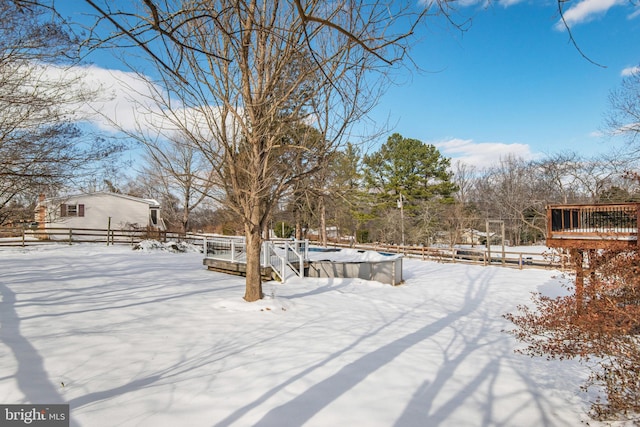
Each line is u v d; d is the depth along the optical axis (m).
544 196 31.72
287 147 7.19
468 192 45.06
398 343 5.75
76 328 5.59
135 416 3.21
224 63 6.74
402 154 32.09
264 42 7.04
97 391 3.66
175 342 5.25
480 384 4.33
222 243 12.99
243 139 7.45
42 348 4.66
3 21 6.23
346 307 8.40
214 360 4.64
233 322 6.45
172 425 3.09
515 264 18.59
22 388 3.60
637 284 4.74
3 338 4.95
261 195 7.27
